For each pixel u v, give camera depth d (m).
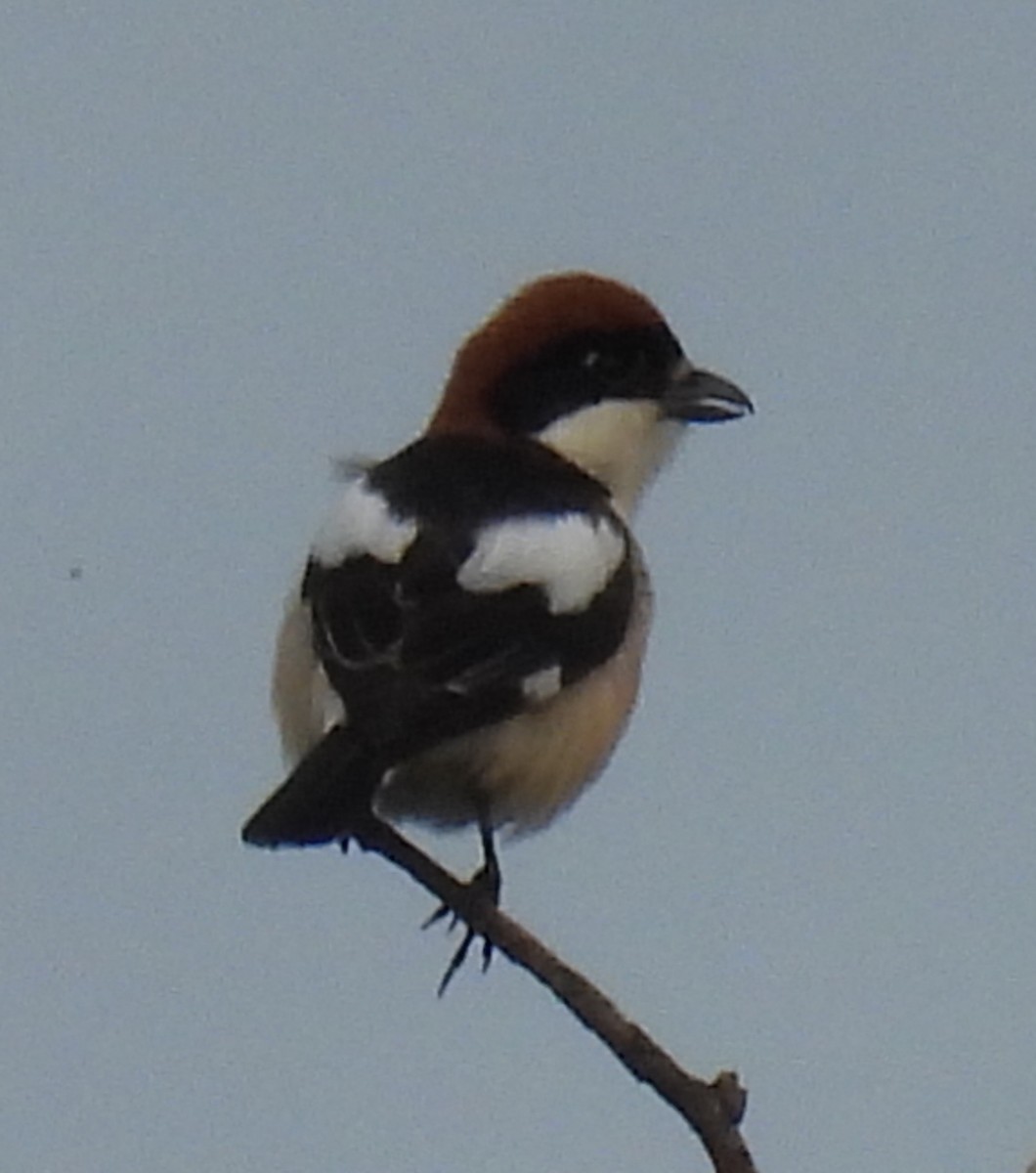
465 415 12.05
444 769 10.83
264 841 9.59
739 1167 7.47
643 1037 7.63
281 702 10.98
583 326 12.08
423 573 10.59
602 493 11.67
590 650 10.84
